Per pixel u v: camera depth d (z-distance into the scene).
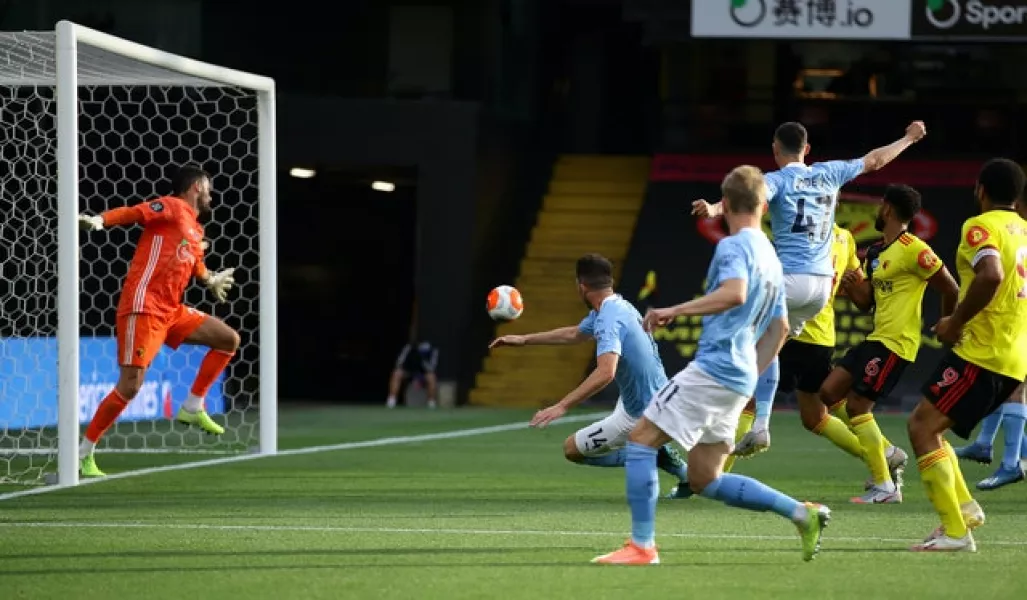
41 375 48.09
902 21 61.94
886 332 29.45
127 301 33.00
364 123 64.44
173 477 33.22
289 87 65.31
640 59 81.81
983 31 61.50
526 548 22.80
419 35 66.94
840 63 72.56
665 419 20.39
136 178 59.97
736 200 20.36
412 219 76.94
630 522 25.86
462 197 64.31
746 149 73.25
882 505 29.02
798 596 18.86
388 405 63.50
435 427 50.72
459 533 24.44
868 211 69.12
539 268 71.25
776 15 62.41
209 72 36.69
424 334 64.25
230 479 32.84
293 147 64.50
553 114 78.81
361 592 19.02
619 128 82.50
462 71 67.00
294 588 19.31
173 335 34.59
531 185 73.69
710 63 73.19
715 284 20.02
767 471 35.66
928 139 72.38
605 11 79.75
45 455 39.56
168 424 51.03
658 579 20.00
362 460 37.62
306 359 77.31
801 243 28.89
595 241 72.38
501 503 28.66
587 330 26.25
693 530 24.80
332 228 77.31
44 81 39.09
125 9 60.75
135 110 59.84
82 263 60.81
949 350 23.12
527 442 43.91
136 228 61.31
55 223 57.25
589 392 24.27
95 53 34.81
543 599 18.53
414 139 64.38
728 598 18.67
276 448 40.34
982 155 72.06
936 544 22.81
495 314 26.61
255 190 62.84
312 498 29.36
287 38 65.00
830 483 33.00
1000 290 22.73
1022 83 71.38
